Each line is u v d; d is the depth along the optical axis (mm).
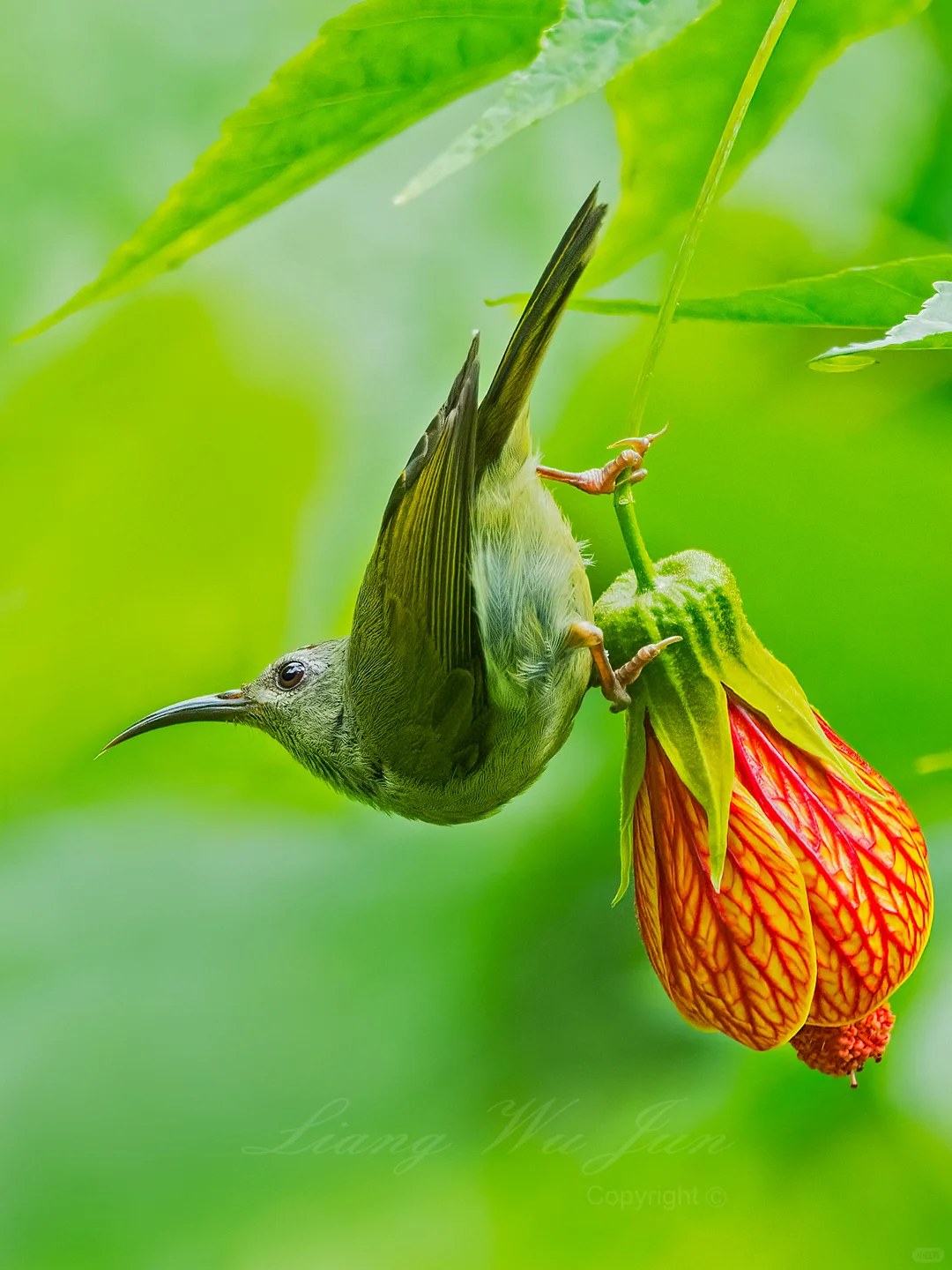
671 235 1533
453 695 1570
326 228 1620
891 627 1612
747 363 1604
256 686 1599
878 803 1526
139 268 1499
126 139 1615
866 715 1614
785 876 1521
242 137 1495
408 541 1565
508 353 1552
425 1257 1620
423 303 1619
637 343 1606
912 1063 1607
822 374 1604
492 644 1563
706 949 1522
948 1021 1606
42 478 1616
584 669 1568
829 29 1521
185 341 1614
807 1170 1614
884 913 1521
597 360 1609
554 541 1564
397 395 1618
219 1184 1616
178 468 1615
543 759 1575
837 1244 1608
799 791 1524
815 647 1614
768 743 1527
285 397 1617
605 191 1619
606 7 1481
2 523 1615
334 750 1592
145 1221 1618
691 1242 1615
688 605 1528
